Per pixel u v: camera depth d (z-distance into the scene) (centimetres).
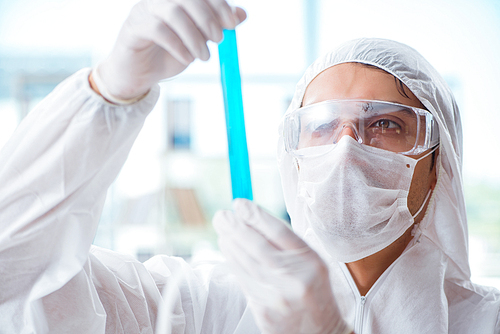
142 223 312
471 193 345
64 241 75
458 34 347
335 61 111
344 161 100
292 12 345
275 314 67
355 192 101
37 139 71
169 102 324
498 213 341
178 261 120
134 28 66
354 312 104
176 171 320
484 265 335
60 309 79
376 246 103
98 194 77
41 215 73
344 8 348
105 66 71
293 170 121
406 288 102
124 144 76
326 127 107
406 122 104
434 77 115
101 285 92
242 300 114
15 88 328
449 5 347
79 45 335
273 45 344
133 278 99
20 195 72
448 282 114
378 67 108
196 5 63
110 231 309
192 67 327
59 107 72
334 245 104
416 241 109
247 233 67
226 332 110
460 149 126
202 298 112
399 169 103
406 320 100
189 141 323
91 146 72
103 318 84
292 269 65
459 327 107
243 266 67
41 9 332
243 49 343
